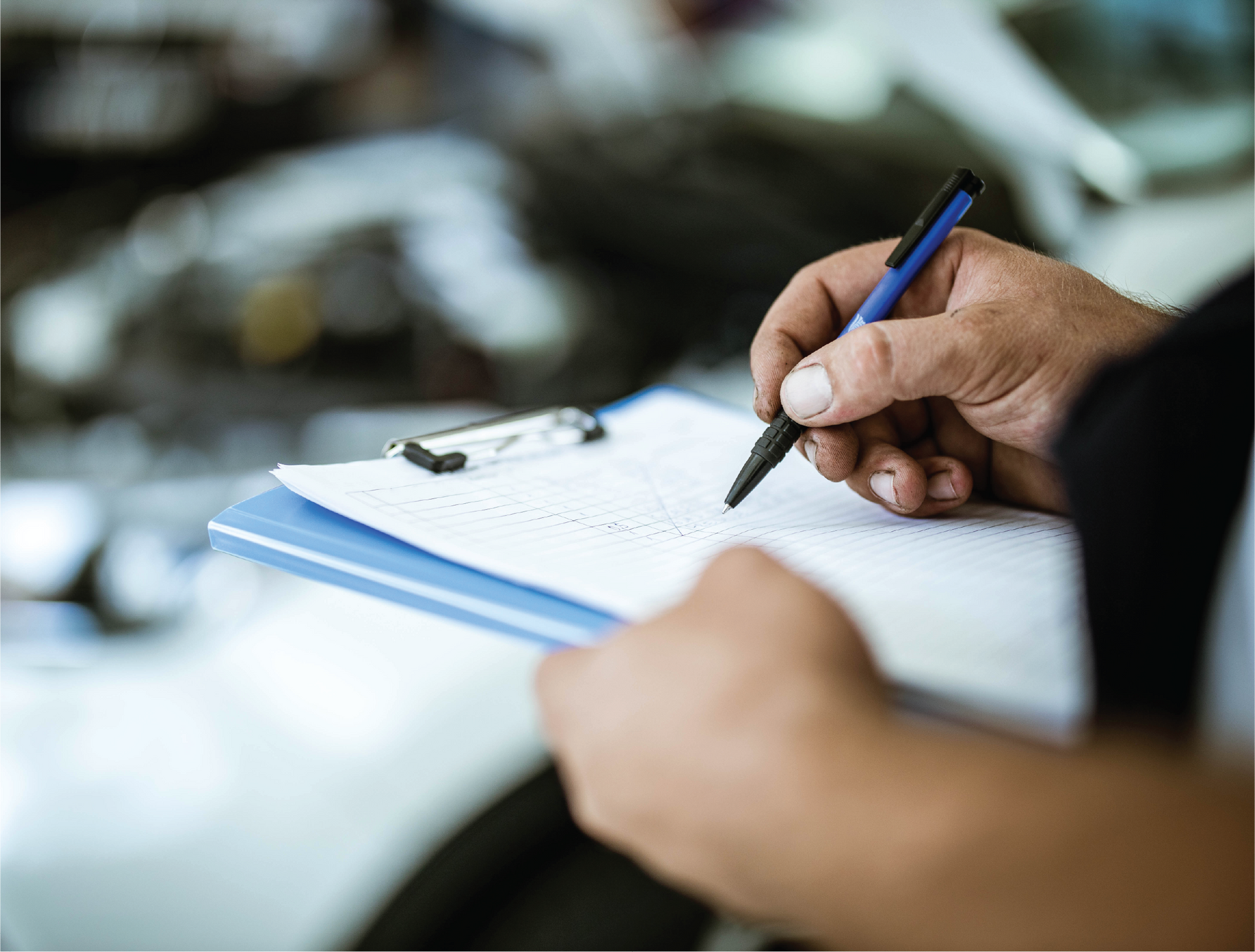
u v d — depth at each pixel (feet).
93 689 3.48
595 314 5.59
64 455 4.70
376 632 3.58
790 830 0.92
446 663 3.45
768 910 1.03
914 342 2.05
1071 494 1.36
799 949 2.22
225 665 3.52
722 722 1.01
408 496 2.02
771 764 0.95
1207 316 1.30
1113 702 1.33
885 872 0.87
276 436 4.88
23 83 7.59
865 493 2.25
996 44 7.11
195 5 7.91
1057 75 6.97
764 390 2.43
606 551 1.79
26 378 5.16
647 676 1.09
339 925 2.90
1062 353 2.14
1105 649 1.34
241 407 5.02
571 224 6.13
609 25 7.67
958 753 0.91
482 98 7.70
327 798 3.12
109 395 5.06
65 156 7.53
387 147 7.03
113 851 3.02
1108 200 6.28
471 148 6.95
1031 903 0.81
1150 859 0.79
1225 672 1.30
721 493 2.27
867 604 1.59
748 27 7.65
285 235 5.98
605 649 1.18
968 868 0.83
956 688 1.28
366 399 5.16
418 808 3.09
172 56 7.85
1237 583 1.30
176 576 3.88
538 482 2.22
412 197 6.31
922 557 1.85
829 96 7.04
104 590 3.91
